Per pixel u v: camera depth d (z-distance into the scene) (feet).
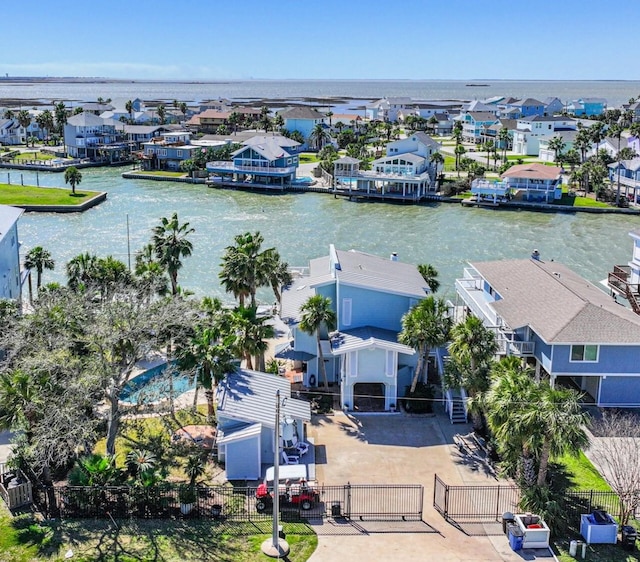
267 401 117.29
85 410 108.58
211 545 90.17
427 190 437.99
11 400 101.96
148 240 300.81
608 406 135.23
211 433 123.24
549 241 315.58
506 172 410.72
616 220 364.38
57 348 110.93
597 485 105.91
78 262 166.91
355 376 133.69
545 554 89.56
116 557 86.74
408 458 115.55
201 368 118.73
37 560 85.87
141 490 97.04
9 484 98.32
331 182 463.83
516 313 145.69
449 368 126.62
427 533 94.02
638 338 130.21
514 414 95.91
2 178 474.08
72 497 96.37
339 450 118.21
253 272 159.84
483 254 290.97
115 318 113.19
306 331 137.28
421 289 149.59
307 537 92.32
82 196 396.57
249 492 103.60
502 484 106.83
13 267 183.21
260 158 455.63
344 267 152.05
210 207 389.80
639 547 91.30
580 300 139.74
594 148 553.23
